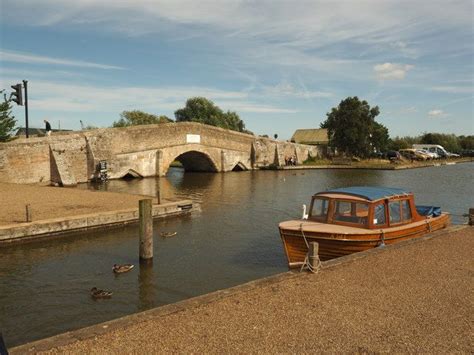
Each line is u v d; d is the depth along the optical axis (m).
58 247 17.58
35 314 11.47
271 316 8.11
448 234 15.65
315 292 9.45
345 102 79.56
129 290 13.19
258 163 64.06
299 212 26.58
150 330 7.45
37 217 19.39
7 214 19.91
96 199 25.20
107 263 15.73
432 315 8.25
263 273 14.92
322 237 14.39
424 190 38.88
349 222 15.40
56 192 27.81
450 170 65.25
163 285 13.65
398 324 7.83
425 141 119.69
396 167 66.06
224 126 95.56
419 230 16.69
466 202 31.83
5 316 11.34
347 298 9.09
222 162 58.03
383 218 15.52
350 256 12.39
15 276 14.27
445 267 11.39
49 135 38.59
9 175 33.53
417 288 9.74
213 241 19.14
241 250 17.77
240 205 29.27
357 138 78.19
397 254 12.74
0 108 35.47
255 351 6.72
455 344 7.08
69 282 13.80
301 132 100.94
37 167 35.91
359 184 43.78
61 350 6.70
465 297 9.21
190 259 16.42
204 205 29.12
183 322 7.81
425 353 6.77
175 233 20.25
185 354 6.59
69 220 18.92
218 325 7.68
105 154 42.16
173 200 26.47
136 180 44.31
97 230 19.97
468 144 131.88
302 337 7.24
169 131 49.12
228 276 14.56
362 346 6.96
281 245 18.59
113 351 6.66
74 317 11.30
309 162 74.38
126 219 21.08
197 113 94.69
